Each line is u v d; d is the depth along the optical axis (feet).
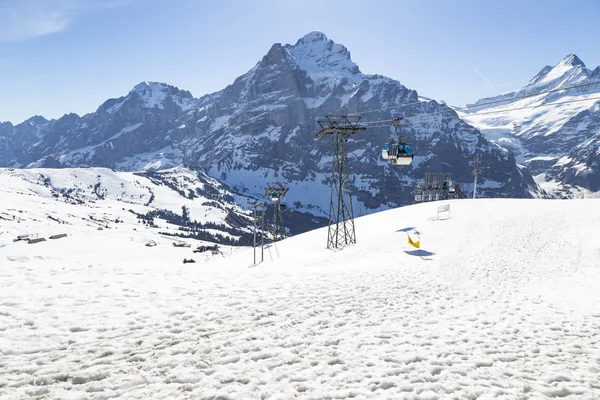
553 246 107.65
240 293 52.03
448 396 24.16
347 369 28.02
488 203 205.46
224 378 26.07
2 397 22.97
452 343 35.09
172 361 28.99
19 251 286.05
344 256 127.95
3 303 41.29
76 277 56.08
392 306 48.67
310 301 48.96
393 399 23.47
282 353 30.94
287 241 215.10
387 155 102.99
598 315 47.62
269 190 311.06
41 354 30.04
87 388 24.47
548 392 25.31
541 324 43.14
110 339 33.96
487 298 57.21
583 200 180.86
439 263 89.51
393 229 178.09
